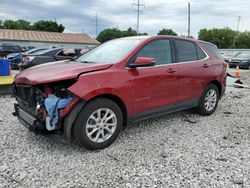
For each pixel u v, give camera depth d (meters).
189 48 5.25
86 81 3.59
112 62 4.08
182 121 5.36
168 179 3.13
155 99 4.45
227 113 6.15
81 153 3.76
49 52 10.69
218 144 4.20
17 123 4.99
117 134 4.03
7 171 3.24
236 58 23.42
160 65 4.55
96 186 2.97
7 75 8.04
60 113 3.51
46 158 3.59
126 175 3.21
